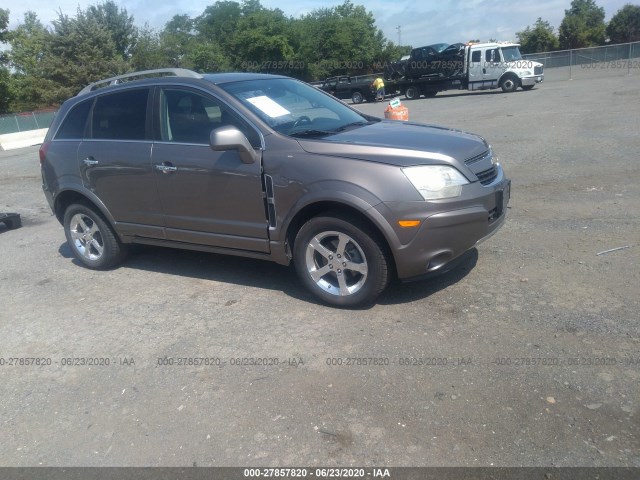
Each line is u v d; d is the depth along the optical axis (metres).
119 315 4.75
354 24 62.97
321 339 3.99
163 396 3.53
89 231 5.87
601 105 16.05
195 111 4.83
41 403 3.61
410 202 3.92
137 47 53.22
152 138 5.04
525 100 21.11
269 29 55.97
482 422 3.00
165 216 5.10
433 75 30.06
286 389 3.46
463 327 3.96
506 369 3.42
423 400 3.22
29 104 48.47
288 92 5.23
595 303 4.10
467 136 4.68
